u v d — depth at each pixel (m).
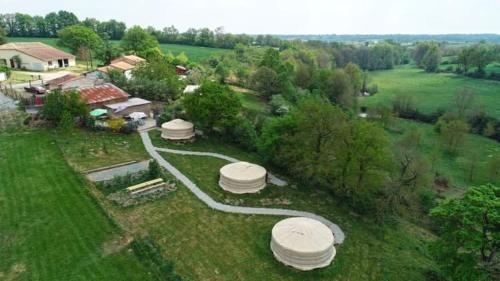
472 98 88.62
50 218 27.62
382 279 25.69
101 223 27.67
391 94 113.56
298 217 30.77
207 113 46.88
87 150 41.31
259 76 80.94
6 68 74.12
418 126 84.38
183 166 40.59
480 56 138.00
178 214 30.84
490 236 22.84
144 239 26.30
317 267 25.70
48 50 96.44
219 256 26.03
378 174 35.28
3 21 163.38
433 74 154.88
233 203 33.88
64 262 23.30
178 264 24.73
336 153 36.91
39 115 47.22
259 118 55.47
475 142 74.44
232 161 43.50
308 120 38.56
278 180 40.00
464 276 22.61
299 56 140.12
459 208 23.56
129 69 83.31
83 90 54.69
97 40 121.56
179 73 98.94
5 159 36.59
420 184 39.19
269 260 26.11
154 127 51.78
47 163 36.44
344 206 35.91
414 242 31.92
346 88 91.88
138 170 37.75
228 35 192.12
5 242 24.67
